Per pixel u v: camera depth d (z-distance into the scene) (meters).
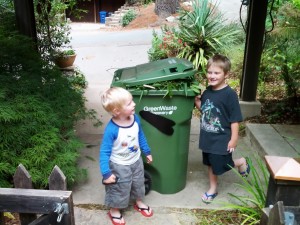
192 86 2.56
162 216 2.65
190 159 3.60
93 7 17.67
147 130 2.67
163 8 13.68
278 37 4.54
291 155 3.35
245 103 4.50
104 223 2.57
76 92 3.74
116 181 2.44
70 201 1.48
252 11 4.21
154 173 2.85
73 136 3.11
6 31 4.33
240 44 7.32
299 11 4.57
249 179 3.14
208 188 3.04
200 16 7.12
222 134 2.61
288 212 1.54
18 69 3.36
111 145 2.37
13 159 2.56
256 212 2.43
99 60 8.61
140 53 9.23
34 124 2.73
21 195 1.47
